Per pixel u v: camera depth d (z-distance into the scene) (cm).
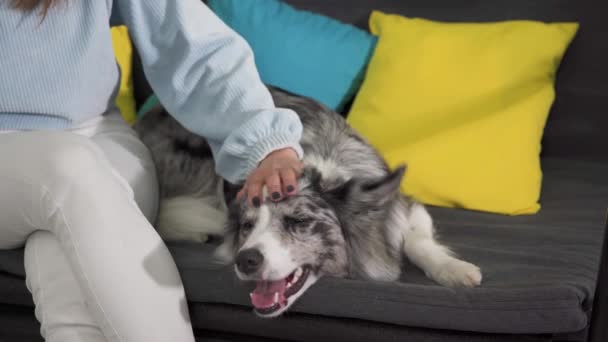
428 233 220
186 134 261
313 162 215
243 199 199
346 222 203
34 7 181
